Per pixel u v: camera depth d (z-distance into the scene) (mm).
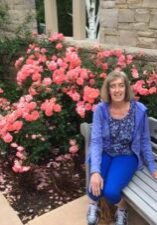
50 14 4652
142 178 2502
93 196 2439
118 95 2393
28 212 2859
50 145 3266
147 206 2201
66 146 3367
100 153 2486
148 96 3314
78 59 3395
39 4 5188
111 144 2533
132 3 3547
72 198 2998
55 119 3258
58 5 5113
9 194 3107
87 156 2652
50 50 4266
